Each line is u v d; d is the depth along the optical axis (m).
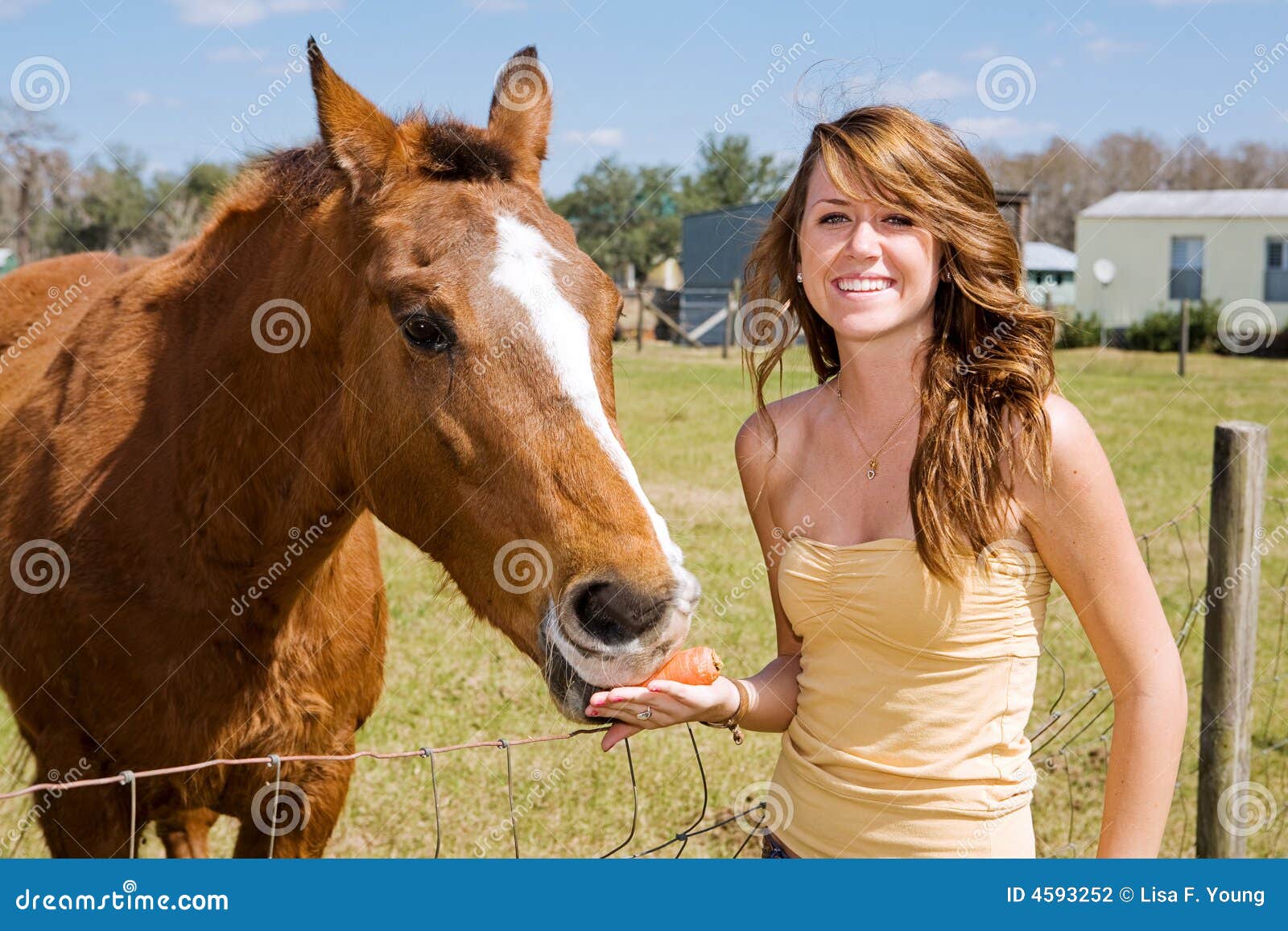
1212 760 3.49
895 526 2.05
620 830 4.19
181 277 2.98
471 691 5.27
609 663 2.06
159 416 2.81
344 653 3.03
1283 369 20.59
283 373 2.62
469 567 2.32
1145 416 13.66
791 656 2.37
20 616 2.88
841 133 2.04
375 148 2.41
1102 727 4.97
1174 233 30.64
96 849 2.84
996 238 2.05
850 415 2.18
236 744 2.77
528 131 2.77
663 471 10.00
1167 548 7.91
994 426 1.95
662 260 43.62
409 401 2.28
